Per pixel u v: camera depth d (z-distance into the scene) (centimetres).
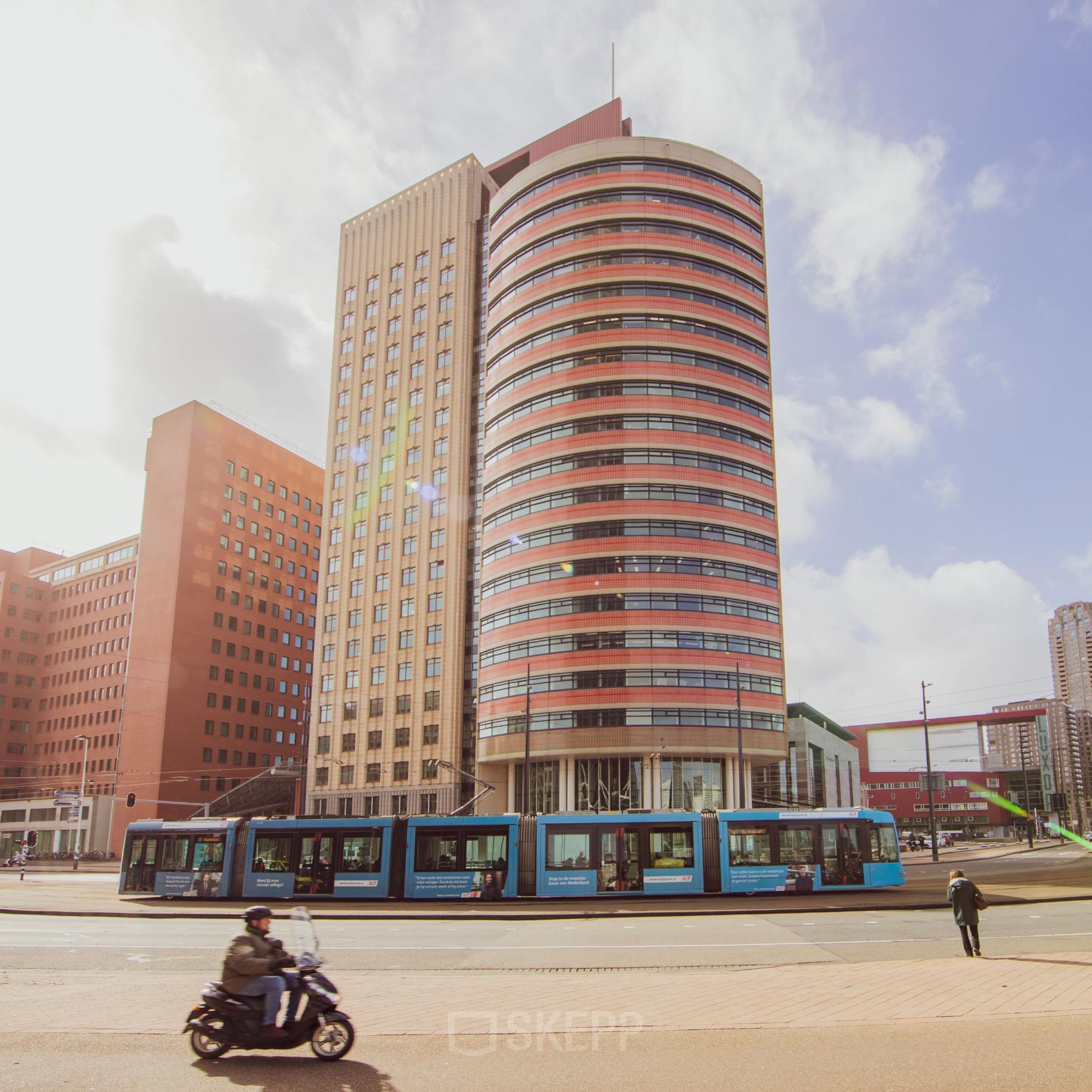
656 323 7350
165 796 10144
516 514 7369
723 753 6619
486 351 8288
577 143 8756
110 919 3073
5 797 12250
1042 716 15588
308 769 8900
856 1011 1312
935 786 14188
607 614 6769
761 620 7075
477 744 7356
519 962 1950
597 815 3562
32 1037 1209
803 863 3441
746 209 7975
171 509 11075
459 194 9500
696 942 2194
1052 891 3353
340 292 10181
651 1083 963
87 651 12319
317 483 13125
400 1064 1068
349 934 2545
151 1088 971
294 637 12288
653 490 6981
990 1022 1212
